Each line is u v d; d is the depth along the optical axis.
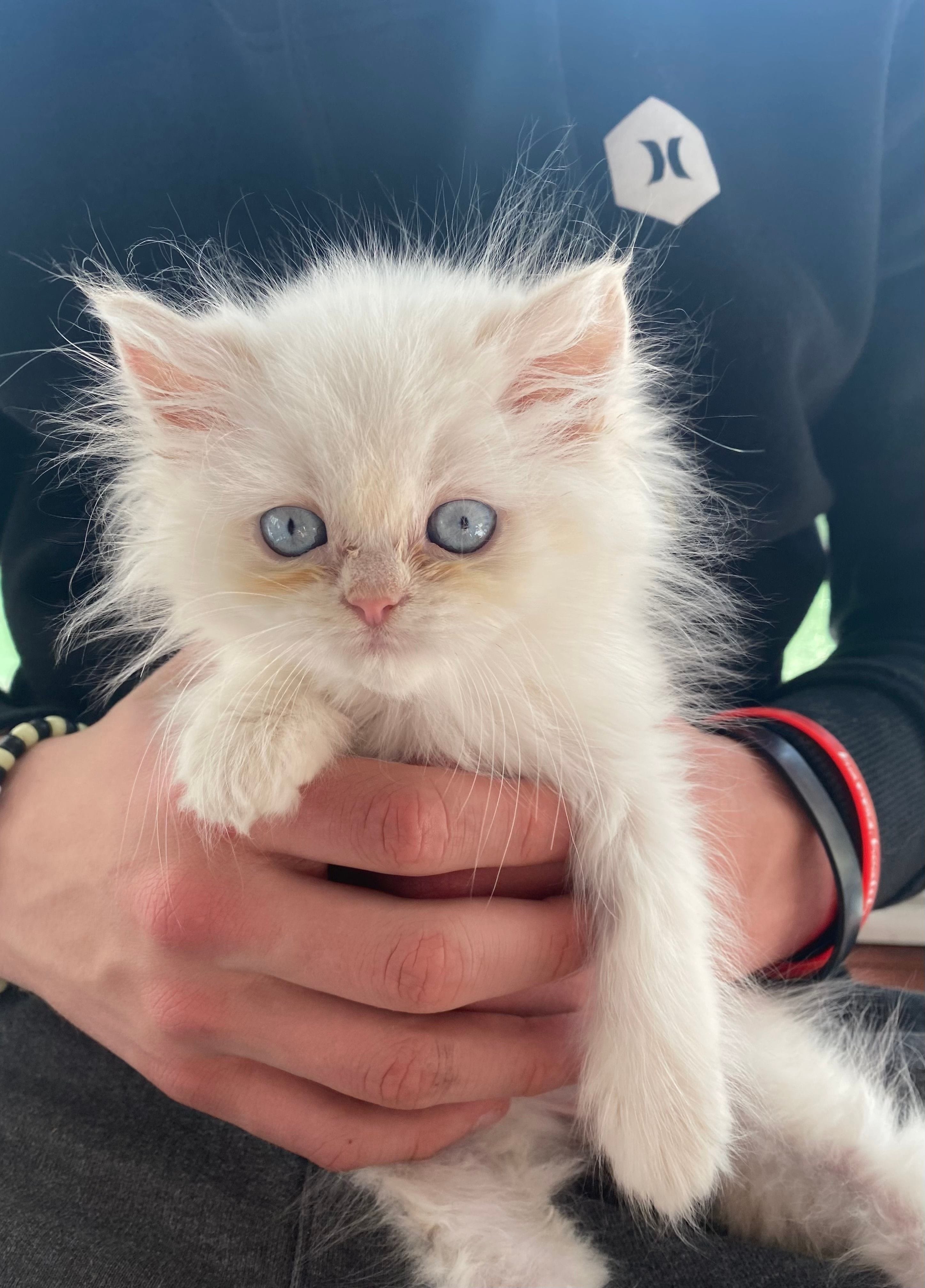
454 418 0.18
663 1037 0.19
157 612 0.23
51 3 0.27
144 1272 0.16
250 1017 0.18
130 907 0.19
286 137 0.28
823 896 0.25
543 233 0.26
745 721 0.26
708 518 0.25
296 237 0.28
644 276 0.27
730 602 0.26
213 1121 0.19
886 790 0.25
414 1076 0.17
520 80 0.27
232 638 0.19
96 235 0.28
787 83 0.27
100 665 0.28
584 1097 0.20
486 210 0.27
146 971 0.18
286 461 0.18
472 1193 0.19
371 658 0.18
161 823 0.19
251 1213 0.17
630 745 0.20
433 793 0.18
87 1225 0.17
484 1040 0.18
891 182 0.30
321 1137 0.18
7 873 0.21
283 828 0.18
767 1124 0.22
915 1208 0.20
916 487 0.31
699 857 0.21
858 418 0.32
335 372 0.18
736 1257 0.17
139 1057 0.19
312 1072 0.18
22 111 0.27
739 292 0.27
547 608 0.19
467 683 0.20
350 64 0.26
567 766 0.20
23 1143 0.18
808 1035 0.24
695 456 0.26
